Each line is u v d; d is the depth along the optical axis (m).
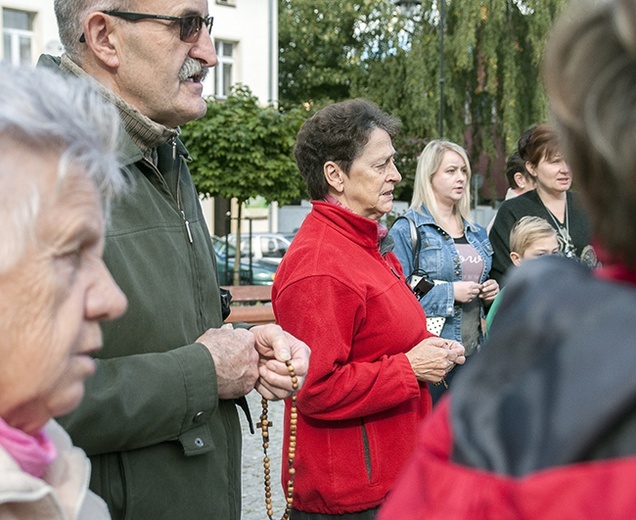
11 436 0.91
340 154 2.47
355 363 2.24
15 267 0.87
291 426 1.82
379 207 2.48
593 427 0.62
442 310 3.50
